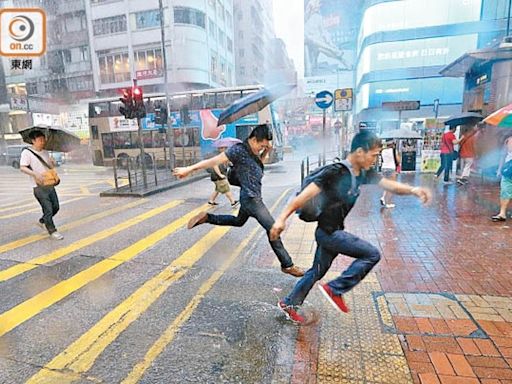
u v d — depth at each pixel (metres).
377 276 3.84
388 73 31.05
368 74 31.92
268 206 8.10
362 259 2.62
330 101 9.44
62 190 11.91
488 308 3.10
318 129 35.75
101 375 2.40
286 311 3.00
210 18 34.72
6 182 15.64
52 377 2.38
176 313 3.23
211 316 3.15
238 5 47.59
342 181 2.51
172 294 3.63
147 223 6.79
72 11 32.56
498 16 27.53
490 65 10.77
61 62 33.41
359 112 35.62
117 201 9.34
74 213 7.85
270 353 2.59
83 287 3.84
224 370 2.42
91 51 32.91
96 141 19.81
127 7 31.48
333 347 2.62
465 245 4.80
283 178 14.22
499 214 6.12
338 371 2.36
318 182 2.48
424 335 2.73
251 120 16.97
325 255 2.83
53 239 5.72
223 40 39.62
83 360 2.57
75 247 5.29
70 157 29.36
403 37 30.20
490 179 10.48
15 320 3.15
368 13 31.33
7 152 24.56
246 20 47.94
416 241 5.02
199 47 32.53
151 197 9.88
